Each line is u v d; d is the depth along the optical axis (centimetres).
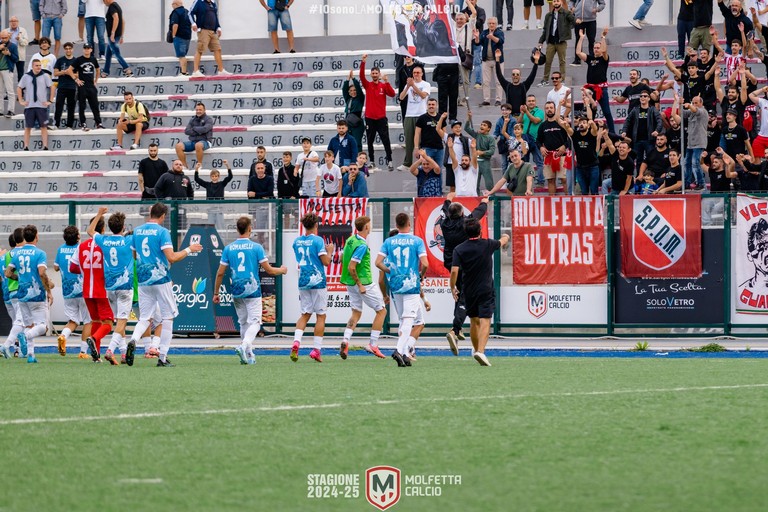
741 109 6781
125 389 3388
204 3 8819
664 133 6700
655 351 5172
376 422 2636
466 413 2784
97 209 6262
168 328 4388
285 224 6059
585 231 5822
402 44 7250
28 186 8169
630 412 2786
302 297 4644
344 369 4175
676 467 2070
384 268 4331
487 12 9225
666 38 8544
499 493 1870
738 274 5706
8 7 9762
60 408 2909
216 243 6097
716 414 2741
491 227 5916
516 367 4238
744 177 6250
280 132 8212
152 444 2333
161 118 8556
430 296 5941
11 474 2025
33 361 4656
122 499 1828
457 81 7450
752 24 7800
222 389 3381
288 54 8944
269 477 2006
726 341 5644
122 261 4525
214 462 2138
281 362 4616
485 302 4244
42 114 8306
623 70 8300
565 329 5859
